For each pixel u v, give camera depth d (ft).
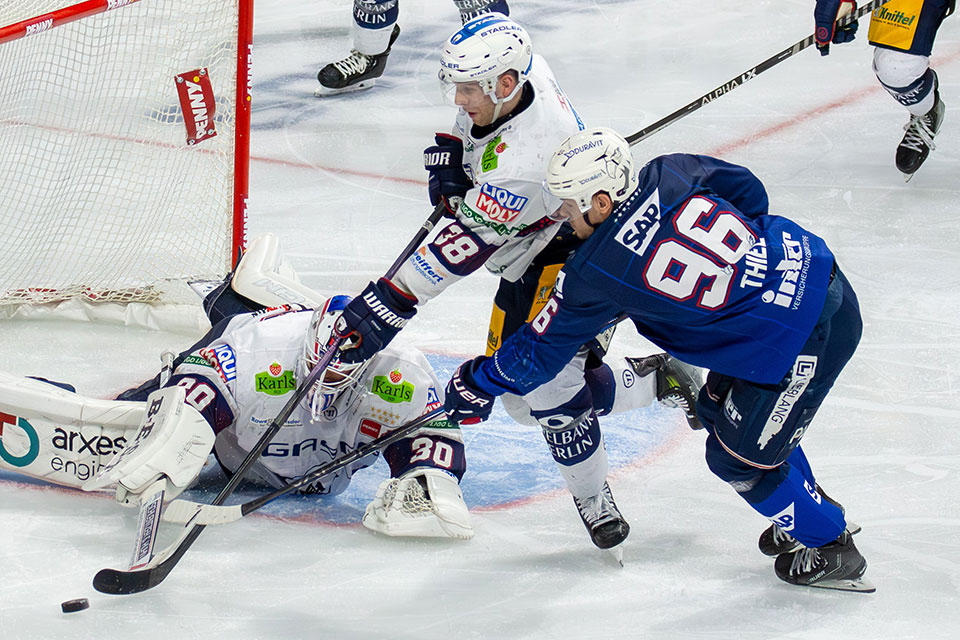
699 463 42.06
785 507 32.91
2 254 55.62
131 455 34.19
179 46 54.44
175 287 53.72
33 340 50.44
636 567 35.27
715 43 96.68
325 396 36.11
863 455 42.11
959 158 72.59
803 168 71.26
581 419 34.99
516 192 32.91
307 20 106.63
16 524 36.09
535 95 33.19
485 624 31.99
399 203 67.67
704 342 31.09
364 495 39.50
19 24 41.63
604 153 29.01
